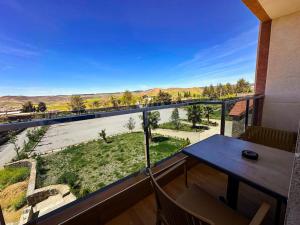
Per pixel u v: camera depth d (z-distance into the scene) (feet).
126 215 4.82
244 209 4.93
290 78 10.28
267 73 11.32
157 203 3.10
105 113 4.49
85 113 4.25
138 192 5.27
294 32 9.89
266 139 6.41
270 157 3.87
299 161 1.25
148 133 5.95
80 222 4.05
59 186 6.72
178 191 5.78
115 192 4.81
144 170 5.77
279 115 10.98
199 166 7.41
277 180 2.96
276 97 11.00
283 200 2.55
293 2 8.63
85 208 4.21
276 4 8.85
